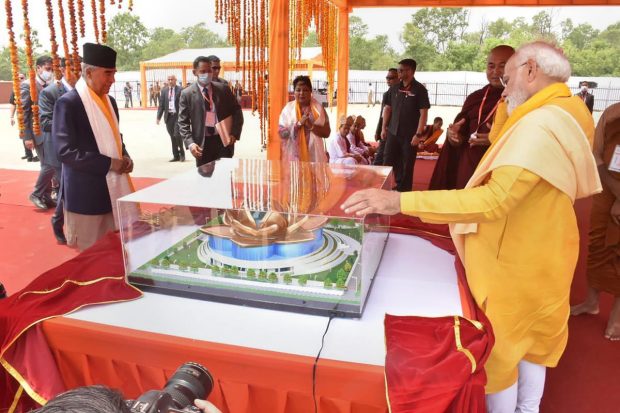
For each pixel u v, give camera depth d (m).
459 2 7.46
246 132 14.48
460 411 1.22
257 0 3.55
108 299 1.51
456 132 3.27
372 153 7.55
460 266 1.77
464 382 1.17
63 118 2.46
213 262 1.57
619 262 2.68
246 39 3.53
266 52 3.89
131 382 1.41
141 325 1.39
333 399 1.24
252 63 3.64
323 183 1.79
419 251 1.99
